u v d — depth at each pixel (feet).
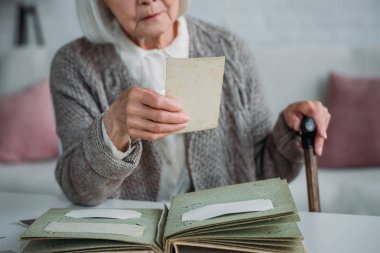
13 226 3.15
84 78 4.11
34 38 9.36
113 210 2.93
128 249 2.47
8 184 6.45
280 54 6.93
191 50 4.33
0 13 9.33
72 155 3.51
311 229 2.85
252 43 8.53
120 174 3.19
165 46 4.31
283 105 6.78
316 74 6.80
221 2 8.50
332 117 6.49
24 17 9.11
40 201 3.66
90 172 3.25
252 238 2.41
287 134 4.00
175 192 4.31
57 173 3.67
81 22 4.13
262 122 4.56
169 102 2.80
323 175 6.13
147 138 2.91
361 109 6.42
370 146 6.33
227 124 4.40
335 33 8.32
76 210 2.94
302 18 8.34
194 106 2.92
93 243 2.51
